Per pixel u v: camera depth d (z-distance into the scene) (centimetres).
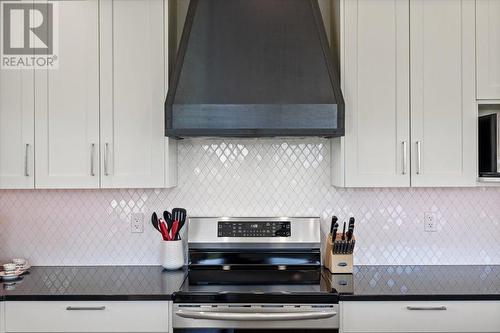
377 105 239
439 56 240
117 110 240
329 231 270
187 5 272
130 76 239
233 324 207
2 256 269
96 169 240
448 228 269
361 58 239
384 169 239
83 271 257
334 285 222
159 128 239
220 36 231
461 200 269
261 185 271
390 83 239
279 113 225
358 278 237
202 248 259
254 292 208
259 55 230
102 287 221
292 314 203
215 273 246
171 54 252
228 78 228
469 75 240
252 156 272
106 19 240
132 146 239
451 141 239
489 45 240
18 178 240
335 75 232
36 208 271
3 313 209
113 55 240
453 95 239
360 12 239
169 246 256
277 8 234
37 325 210
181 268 261
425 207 269
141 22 240
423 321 208
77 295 209
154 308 209
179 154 272
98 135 240
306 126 226
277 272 246
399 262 269
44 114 240
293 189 271
